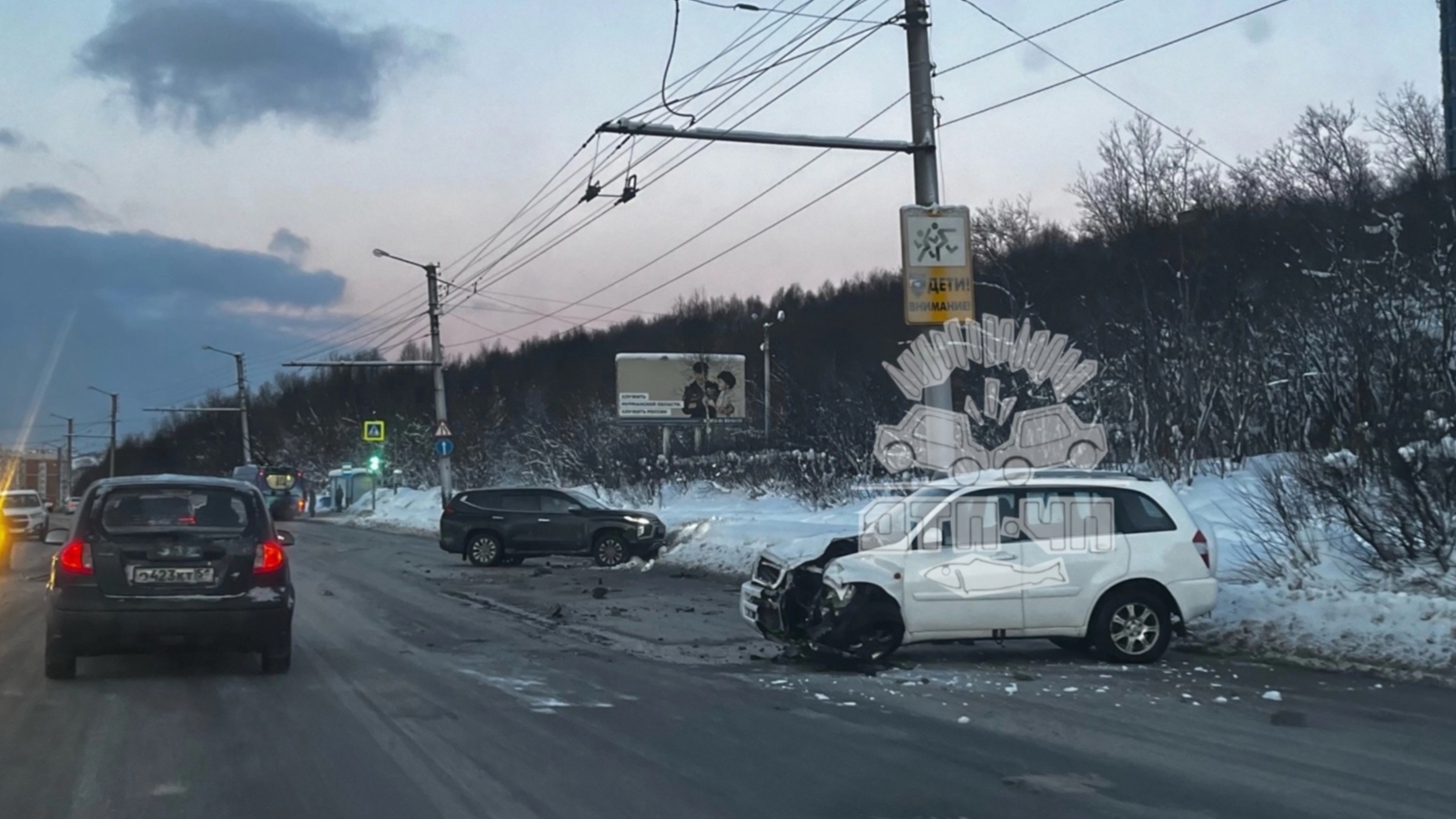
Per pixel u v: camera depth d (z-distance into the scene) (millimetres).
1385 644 10672
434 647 12250
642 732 8008
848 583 10805
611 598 17641
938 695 9391
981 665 10875
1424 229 23078
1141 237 34500
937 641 10852
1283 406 19188
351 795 6383
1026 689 9656
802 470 31219
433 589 19219
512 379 82062
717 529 25562
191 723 8234
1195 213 33250
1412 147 31672
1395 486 12727
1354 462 13297
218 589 9836
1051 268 38406
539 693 9500
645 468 38594
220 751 7402
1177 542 11078
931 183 15336
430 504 54531
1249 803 6277
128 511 9977
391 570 23500
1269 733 7957
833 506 28844
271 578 10047
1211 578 11109
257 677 10164
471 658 11445
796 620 11164
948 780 6734
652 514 24406
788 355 60219
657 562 24281
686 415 44125
